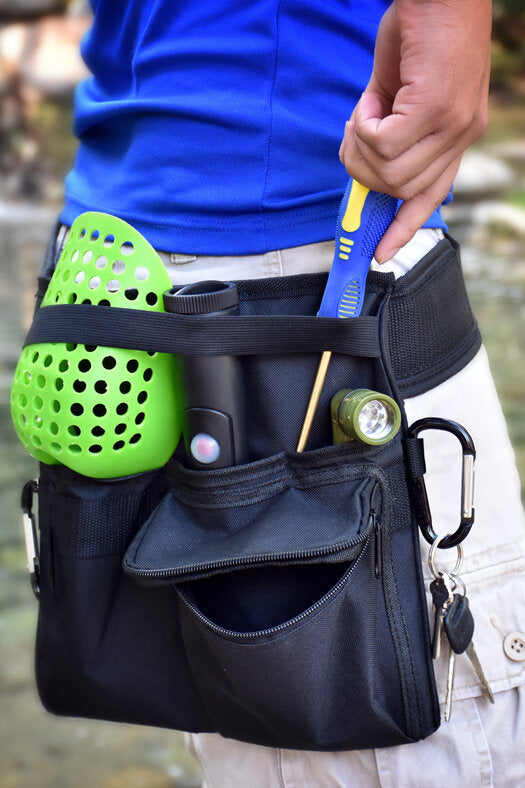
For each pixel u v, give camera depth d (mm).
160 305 1661
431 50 1451
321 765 1840
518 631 1821
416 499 1718
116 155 1902
